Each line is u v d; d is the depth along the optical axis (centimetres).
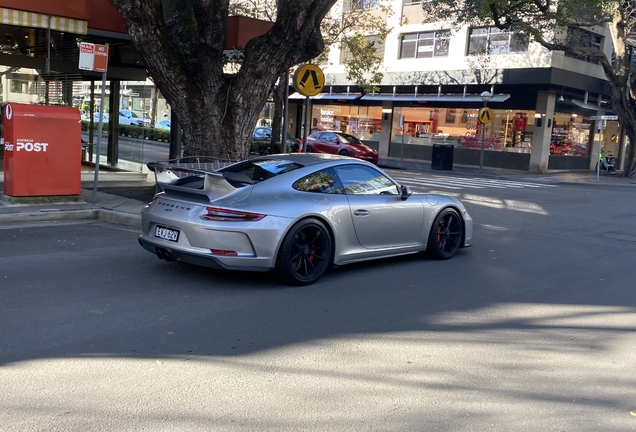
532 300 657
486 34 3005
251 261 612
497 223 1220
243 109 1099
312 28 1060
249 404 380
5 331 492
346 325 543
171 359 448
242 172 702
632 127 2866
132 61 1521
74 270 685
